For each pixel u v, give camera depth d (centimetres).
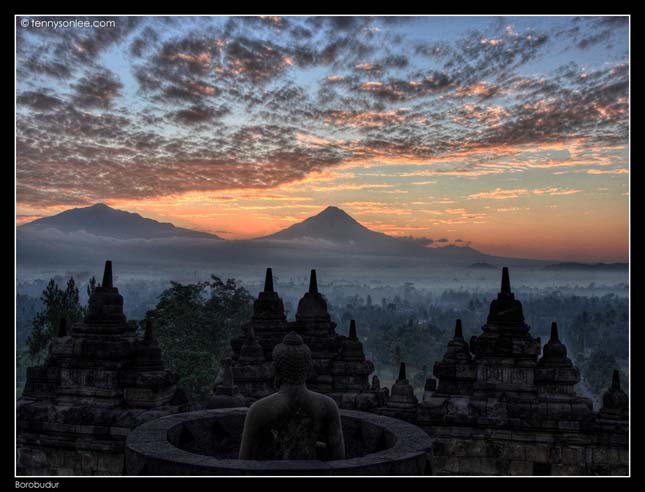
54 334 5084
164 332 5675
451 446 1702
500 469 1672
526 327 1789
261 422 948
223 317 6412
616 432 1614
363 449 1080
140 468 866
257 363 1984
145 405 1689
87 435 1638
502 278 1823
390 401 1825
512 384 1753
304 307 2203
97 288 1786
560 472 1636
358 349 2070
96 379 1709
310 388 2034
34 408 1684
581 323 17788
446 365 1831
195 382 5172
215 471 796
